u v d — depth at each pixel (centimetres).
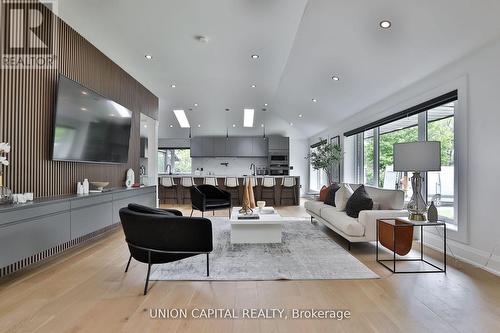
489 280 268
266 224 400
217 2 317
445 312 208
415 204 316
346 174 744
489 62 298
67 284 256
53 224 294
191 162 1154
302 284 259
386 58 389
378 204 399
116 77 509
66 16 351
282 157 1106
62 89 343
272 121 1012
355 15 325
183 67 525
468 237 323
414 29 315
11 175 294
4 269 275
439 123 398
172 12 338
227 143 1117
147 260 253
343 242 414
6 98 288
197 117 954
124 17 350
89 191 403
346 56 423
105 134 435
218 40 410
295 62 498
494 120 292
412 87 438
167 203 886
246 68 532
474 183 316
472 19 271
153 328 186
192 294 237
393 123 530
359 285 257
